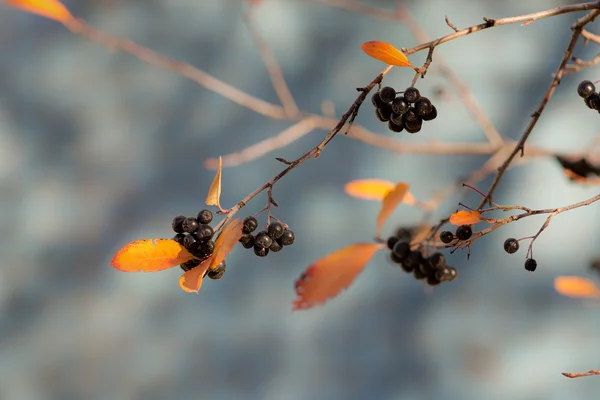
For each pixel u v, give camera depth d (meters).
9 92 4.99
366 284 4.47
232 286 4.58
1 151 4.88
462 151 1.87
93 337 4.61
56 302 4.67
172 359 4.54
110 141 4.91
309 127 2.03
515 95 4.50
